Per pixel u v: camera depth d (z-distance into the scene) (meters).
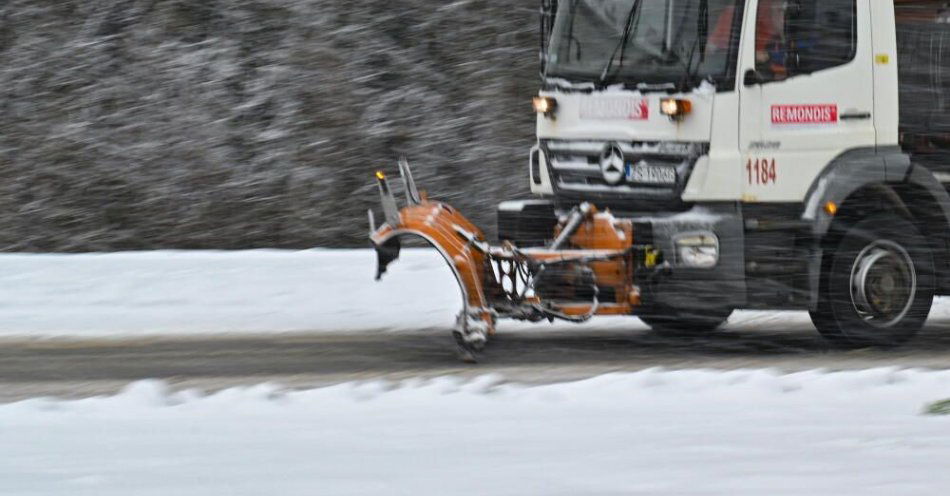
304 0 69.50
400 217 32.34
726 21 32.50
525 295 32.44
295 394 25.78
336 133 65.00
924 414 22.22
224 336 36.88
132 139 64.94
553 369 31.33
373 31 68.94
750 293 33.09
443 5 69.44
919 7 34.00
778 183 32.84
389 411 23.38
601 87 34.16
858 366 31.86
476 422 21.78
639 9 33.81
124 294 42.22
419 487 15.84
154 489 16.00
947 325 40.22
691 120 32.59
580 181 34.56
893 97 33.72
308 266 44.09
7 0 69.75
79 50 68.25
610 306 32.38
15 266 43.28
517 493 15.38
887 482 15.84
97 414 23.47
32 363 32.50
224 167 63.78
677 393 25.42
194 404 24.69
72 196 62.88
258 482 16.34
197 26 69.25
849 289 33.91
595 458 17.78
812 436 19.61
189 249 60.94
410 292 43.00
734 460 17.48
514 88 66.94
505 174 63.72
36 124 65.69
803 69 32.91
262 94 66.44
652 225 32.44
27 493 15.92
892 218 34.44
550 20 35.47
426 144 64.75
